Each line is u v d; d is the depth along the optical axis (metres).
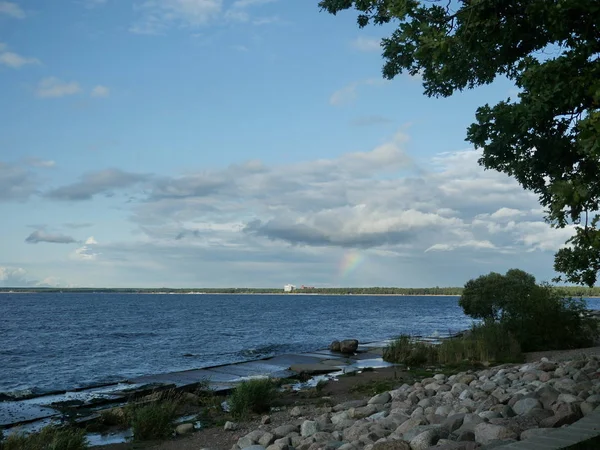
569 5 5.54
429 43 6.43
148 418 10.41
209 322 68.25
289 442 8.48
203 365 26.44
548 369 12.58
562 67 6.15
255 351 32.25
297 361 22.33
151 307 129.00
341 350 25.62
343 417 10.16
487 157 8.02
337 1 9.95
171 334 48.28
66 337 45.59
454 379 13.15
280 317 81.12
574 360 13.38
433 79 8.63
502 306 25.59
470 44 6.76
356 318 77.19
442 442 6.45
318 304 163.00
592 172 7.01
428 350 21.22
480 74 8.51
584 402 7.50
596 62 5.94
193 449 9.40
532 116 6.73
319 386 15.37
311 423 9.28
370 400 11.73
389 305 151.50
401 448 6.54
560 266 8.06
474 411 8.82
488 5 6.45
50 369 25.67
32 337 45.72
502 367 15.30
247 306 140.25
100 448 9.73
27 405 14.11
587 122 3.94
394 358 21.66
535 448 4.88
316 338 42.75
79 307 125.88
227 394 14.97
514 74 8.11
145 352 32.91
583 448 4.97
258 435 9.13
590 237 4.48
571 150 7.16
